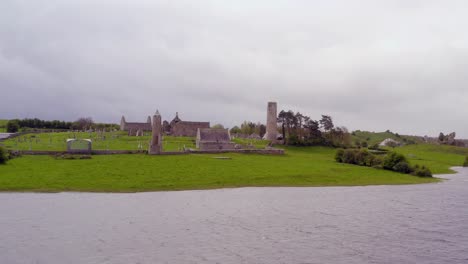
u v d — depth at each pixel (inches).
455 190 3508.9
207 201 2706.7
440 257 1704.0
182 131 7342.5
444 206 2733.8
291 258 1659.7
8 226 2000.5
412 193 3299.7
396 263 1622.8
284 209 2536.9
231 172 3700.8
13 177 3095.5
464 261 1657.2
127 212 2343.8
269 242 1859.0
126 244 1792.6
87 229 1995.6
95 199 2650.1
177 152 4584.2
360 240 1918.1
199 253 1700.3
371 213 2485.2
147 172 3486.7
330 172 4111.7
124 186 3024.1
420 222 2274.9
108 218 2202.3
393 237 1972.2
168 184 3166.8
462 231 2096.5
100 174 3319.4
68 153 4200.3
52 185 2942.9
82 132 7500.0
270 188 3277.6
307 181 3622.0
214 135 5423.2
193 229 2043.6
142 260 1609.3
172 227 2071.9
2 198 2583.7
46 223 2071.9
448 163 6722.4
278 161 4613.7
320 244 1846.7
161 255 1668.3
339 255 1705.2
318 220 2277.3
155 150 4431.6
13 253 1644.9
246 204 2652.6
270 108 7244.1
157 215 2300.7
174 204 2588.6
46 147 4694.9
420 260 1663.4
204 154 4749.0
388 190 3435.0
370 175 4160.9
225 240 1881.2
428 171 4527.6
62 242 1795.0
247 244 1825.8
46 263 1552.7
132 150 4439.0
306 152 6304.1
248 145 6067.9
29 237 1846.7
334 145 7170.3
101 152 4308.6
